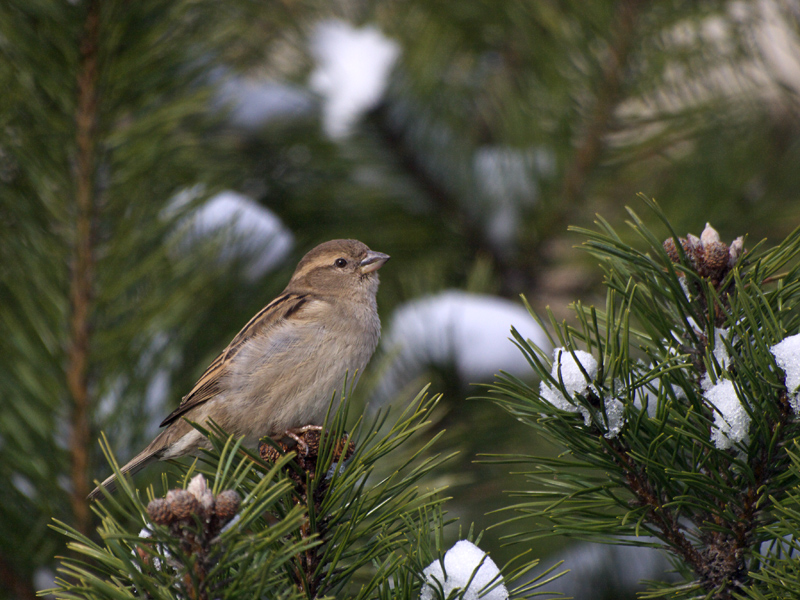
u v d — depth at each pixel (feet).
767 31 30.09
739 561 12.93
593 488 13.10
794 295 13.41
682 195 31.27
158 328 22.04
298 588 13.61
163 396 23.06
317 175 34.19
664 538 13.25
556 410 12.91
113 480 20.43
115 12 22.12
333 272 25.53
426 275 31.50
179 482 15.66
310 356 22.95
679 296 13.37
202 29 24.67
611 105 30.35
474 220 33.19
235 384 22.48
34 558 20.16
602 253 14.10
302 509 10.98
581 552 27.07
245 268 28.14
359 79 32.60
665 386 12.83
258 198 34.45
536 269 33.55
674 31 29.68
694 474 12.33
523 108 31.42
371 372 27.86
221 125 32.76
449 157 33.09
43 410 20.80
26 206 21.94
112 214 22.77
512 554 27.43
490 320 27.94
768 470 12.57
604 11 29.25
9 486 20.34
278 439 23.21
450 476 24.25
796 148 31.63
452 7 32.73
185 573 10.79
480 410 27.55
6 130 22.17
